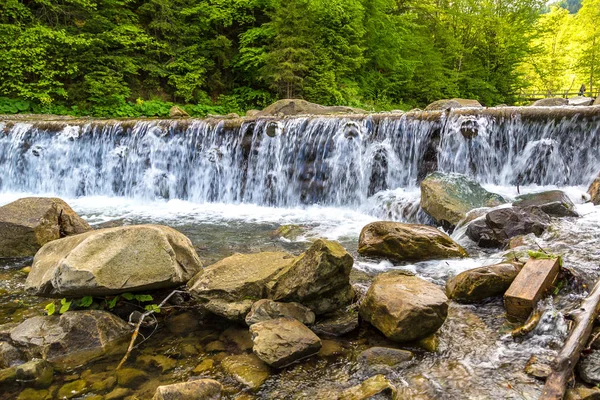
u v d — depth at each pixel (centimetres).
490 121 682
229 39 1752
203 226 637
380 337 289
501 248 457
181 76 1574
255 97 1664
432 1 2452
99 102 1380
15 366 260
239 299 311
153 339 298
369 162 750
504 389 228
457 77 2277
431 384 236
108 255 294
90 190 925
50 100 1269
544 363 245
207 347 286
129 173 902
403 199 652
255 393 235
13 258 475
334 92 1566
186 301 344
